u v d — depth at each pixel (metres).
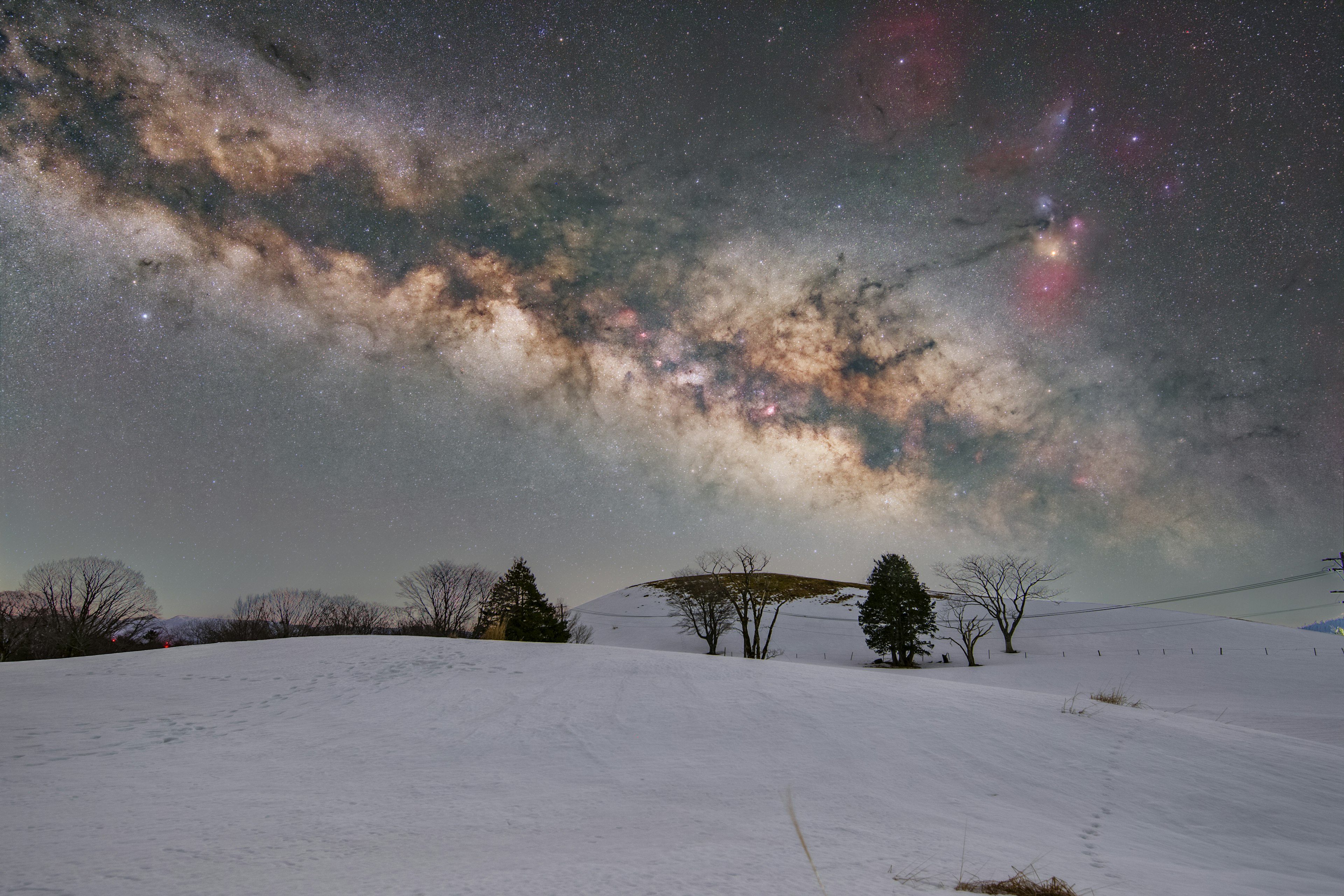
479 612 60.91
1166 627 70.00
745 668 22.00
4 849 6.20
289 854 6.22
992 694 19.31
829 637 75.06
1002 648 66.62
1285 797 11.51
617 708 16.31
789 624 80.81
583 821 8.06
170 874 5.43
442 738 13.65
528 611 54.06
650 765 11.71
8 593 51.94
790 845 6.82
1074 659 55.47
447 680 19.39
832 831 7.71
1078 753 13.41
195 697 17.09
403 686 18.58
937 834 7.92
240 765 11.18
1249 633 64.88
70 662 22.02
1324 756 14.41
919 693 18.64
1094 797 10.98
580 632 68.69
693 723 14.88
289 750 12.47
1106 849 8.20
